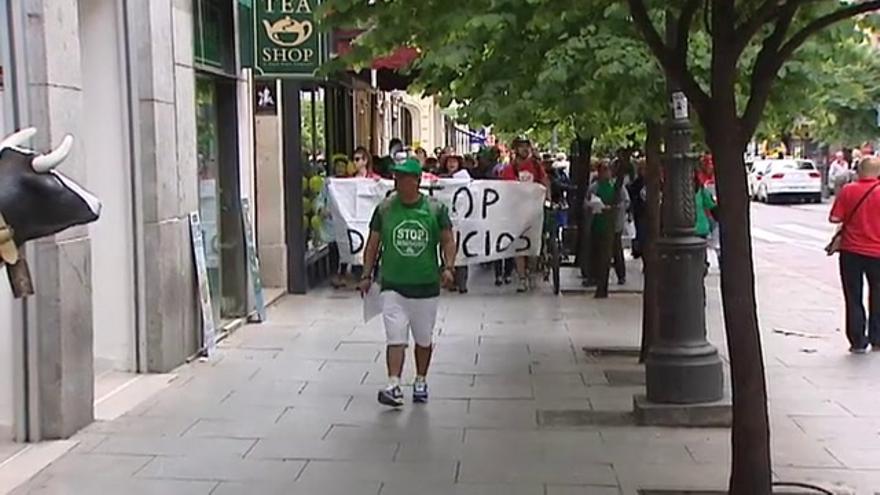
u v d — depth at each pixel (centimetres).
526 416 802
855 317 1070
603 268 1500
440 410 822
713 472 655
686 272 791
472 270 1877
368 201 1543
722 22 538
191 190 1045
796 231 3008
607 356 1048
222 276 1242
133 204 942
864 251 1060
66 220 423
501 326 1240
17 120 695
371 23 890
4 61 690
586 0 697
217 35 1169
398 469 664
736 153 545
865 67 1617
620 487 625
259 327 1226
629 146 1831
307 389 896
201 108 1138
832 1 624
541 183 1661
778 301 1505
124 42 930
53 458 686
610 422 782
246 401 850
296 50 1259
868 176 1065
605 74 823
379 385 913
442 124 4434
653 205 984
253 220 1329
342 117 2055
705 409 770
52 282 721
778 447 717
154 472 657
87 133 936
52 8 715
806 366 999
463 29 838
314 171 1695
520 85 923
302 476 650
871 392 884
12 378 721
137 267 947
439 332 1196
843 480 643
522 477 646
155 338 955
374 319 1272
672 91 810
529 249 1541
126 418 793
